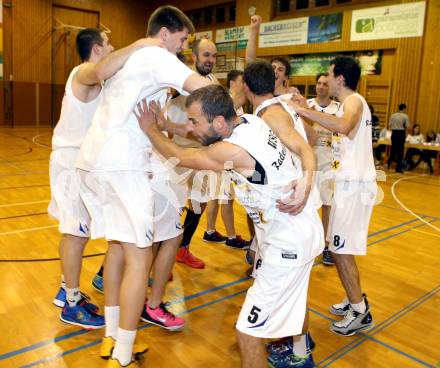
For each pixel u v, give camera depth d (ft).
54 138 7.43
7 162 26.61
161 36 6.10
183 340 7.54
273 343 6.91
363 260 12.12
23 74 50.47
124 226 5.89
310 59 40.63
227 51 47.78
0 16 47.91
